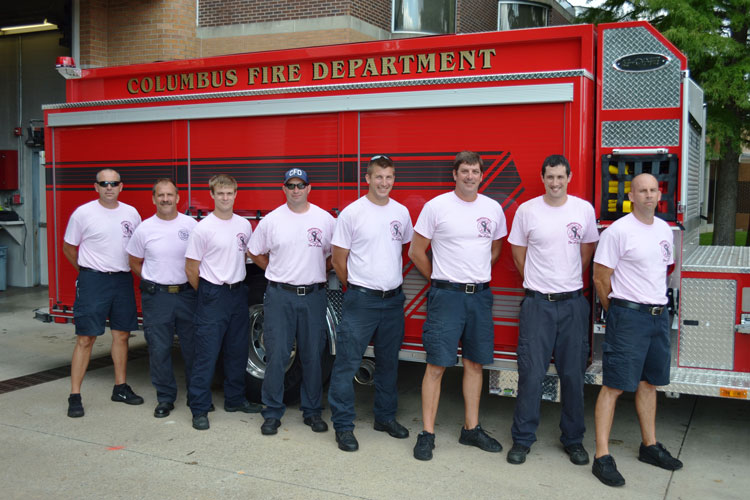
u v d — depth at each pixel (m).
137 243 4.98
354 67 5.02
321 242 4.60
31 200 11.09
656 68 4.19
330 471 4.06
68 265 6.12
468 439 4.47
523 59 4.55
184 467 4.11
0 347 7.30
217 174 5.42
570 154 4.26
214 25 10.70
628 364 3.86
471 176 4.10
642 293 3.86
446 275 4.20
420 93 4.62
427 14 11.60
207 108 5.39
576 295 4.07
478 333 4.24
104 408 5.23
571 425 4.21
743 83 9.61
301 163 5.08
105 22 10.68
